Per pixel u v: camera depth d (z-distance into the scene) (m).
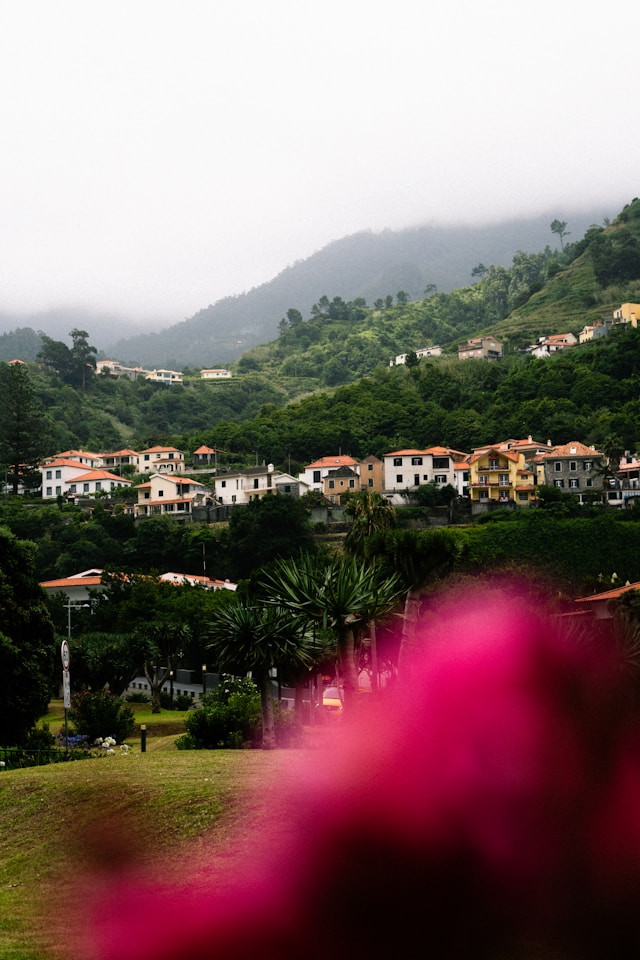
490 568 93.75
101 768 25.69
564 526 103.44
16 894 18.08
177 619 80.12
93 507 153.25
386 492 142.25
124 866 18.16
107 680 67.44
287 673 37.41
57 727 52.44
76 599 112.50
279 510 122.88
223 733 33.88
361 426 186.25
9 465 177.00
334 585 31.12
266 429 195.12
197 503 153.12
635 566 103.50
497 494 142.25
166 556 131.12
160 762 26.14
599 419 169.50
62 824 21.23
